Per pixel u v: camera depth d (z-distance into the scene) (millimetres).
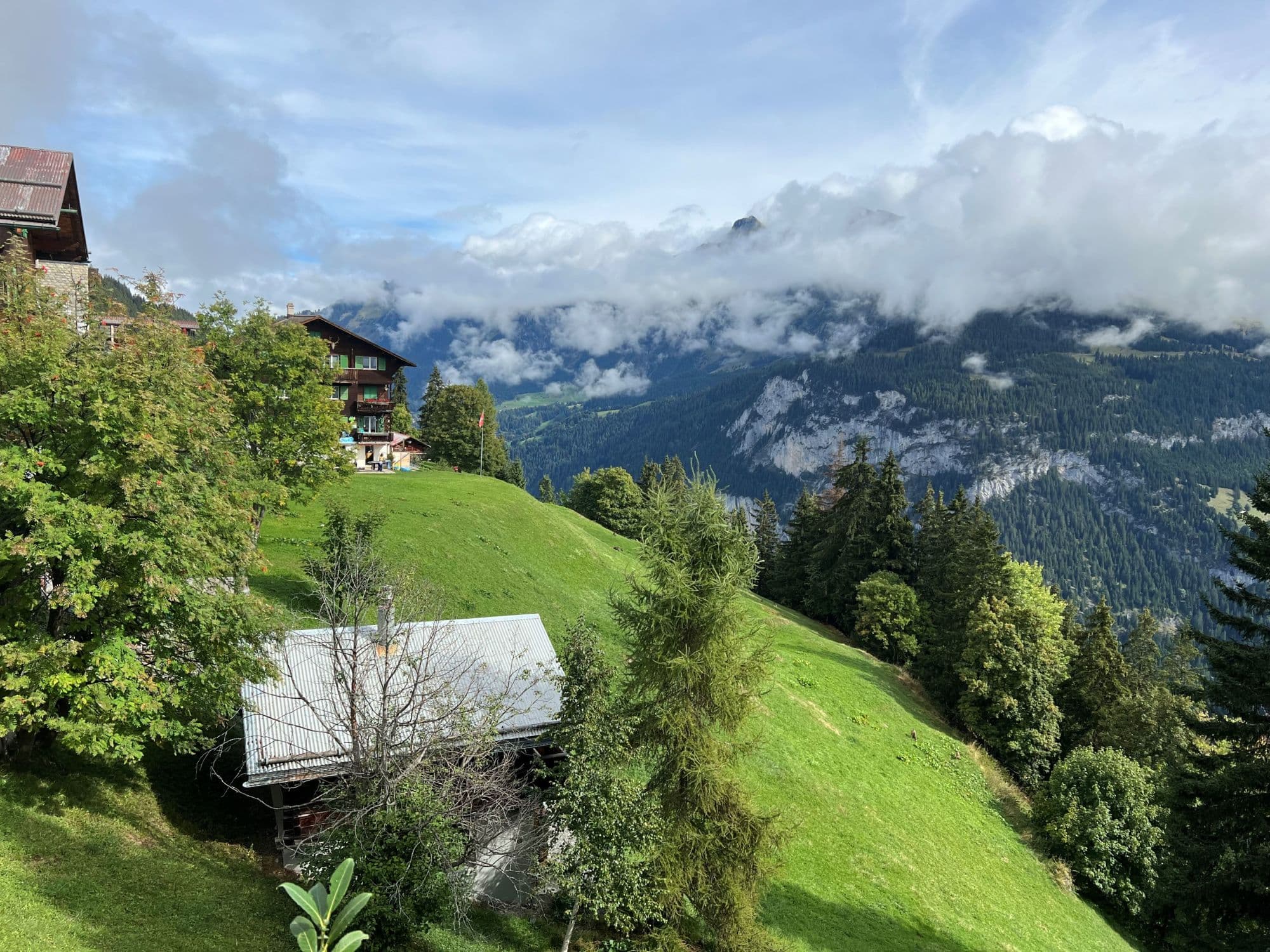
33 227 32625
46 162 33969
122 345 17672
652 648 22875
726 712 22750
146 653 19047
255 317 36094
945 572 75250
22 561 16078
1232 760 26688
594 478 118438
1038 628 55188
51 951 13273
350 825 18234
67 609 17734
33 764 19266
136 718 17281
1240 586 26516
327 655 23609
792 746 41500
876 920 29234
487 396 115500
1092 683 58281
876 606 74375
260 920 17375
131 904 15898
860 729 49000
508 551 51562
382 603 20828
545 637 27797
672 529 23062
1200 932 37562
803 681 53156
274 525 45219
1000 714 53438
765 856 22672
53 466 15930
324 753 20797
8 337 15883
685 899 23031
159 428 17250
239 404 34750
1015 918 34250
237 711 21219
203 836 21000
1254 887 24625
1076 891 41406
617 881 19438
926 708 60188
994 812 45562
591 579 56469
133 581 17094
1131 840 41094
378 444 86875
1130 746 52844
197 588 18953
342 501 50469
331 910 6922
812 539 98125
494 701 21172
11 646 15492
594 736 19688
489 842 19469
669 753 22547
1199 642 26906
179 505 17672
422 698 19062
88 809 18938
